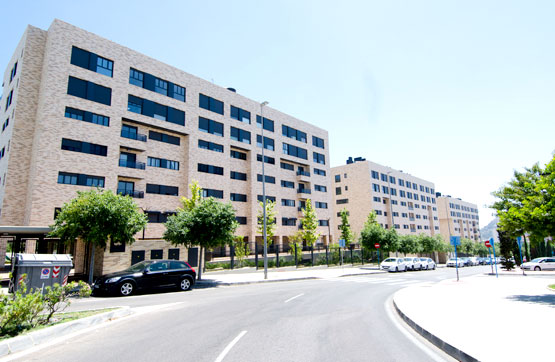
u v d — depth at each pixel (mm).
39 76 28203
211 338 6617
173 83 35844
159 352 5656
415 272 30406
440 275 25781
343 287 16844
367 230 37344
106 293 13859
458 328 6699
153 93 33562
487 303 10070
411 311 8844
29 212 24594
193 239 19078
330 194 55750
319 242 51500
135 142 31172
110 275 13609
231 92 42281
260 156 44844
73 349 5875
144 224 17938
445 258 58906
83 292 8039
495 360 4609
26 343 6020
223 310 9961
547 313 8188
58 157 25938
